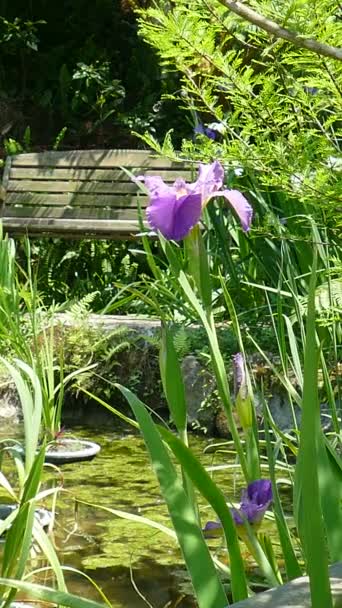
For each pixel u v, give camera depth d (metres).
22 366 3.77
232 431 2.45
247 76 3.01
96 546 4.36
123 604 3.62
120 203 9.88
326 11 2.52
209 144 3.25
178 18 2.74
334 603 1.34
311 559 1.34
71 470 5.82
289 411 6.61
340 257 5.51
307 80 2.97
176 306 7.98
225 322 7.68
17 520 3.05
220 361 2.42
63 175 10.07
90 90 14.81
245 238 7.86
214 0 2.61
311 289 1.54
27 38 15.21
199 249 2.48
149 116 13.98
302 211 7.10
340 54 2.20
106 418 7.73
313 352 1.50
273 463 2.40
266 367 6.77
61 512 4.91
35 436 3.44
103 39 16.08
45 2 16.22
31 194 10.05
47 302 10.19
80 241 10.91
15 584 1.91
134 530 4.61
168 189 2.55
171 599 3.68
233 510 2.28
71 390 7.69
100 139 14.73
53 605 3.58
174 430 7.32
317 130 3.13
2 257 7.97
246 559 3.92
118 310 9.77
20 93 15.81
